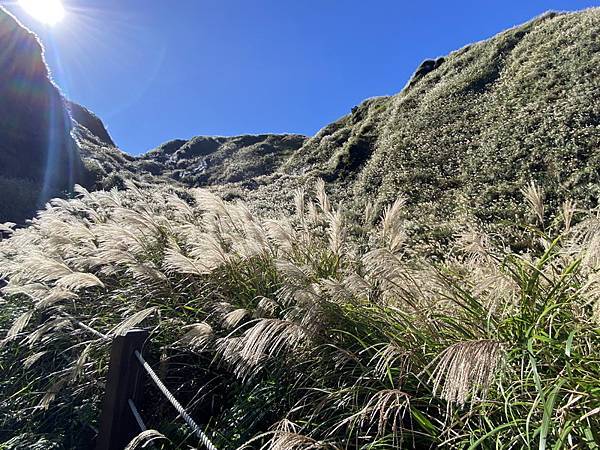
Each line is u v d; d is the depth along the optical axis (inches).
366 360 123.8
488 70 976.3
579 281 103.2
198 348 159.2
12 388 189.2
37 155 847.7
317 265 178.1
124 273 225.3
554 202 497.0
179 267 193.3
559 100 681.0
